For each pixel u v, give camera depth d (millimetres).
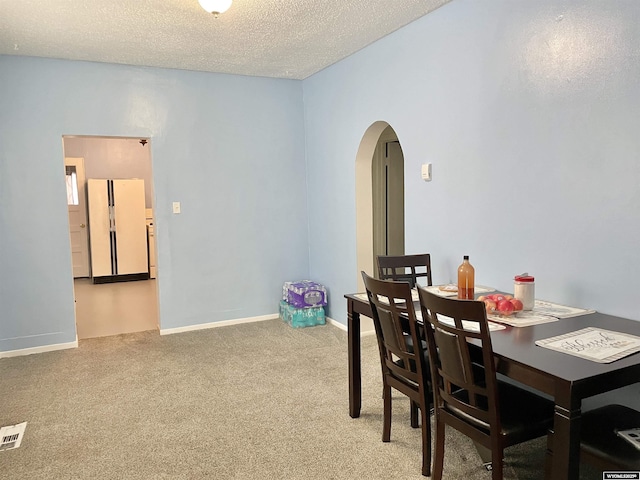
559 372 1495
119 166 8273
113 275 7898
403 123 3586
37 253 4164
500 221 2789
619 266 2162
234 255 4965
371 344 4164
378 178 5516
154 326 5008
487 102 2820
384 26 3488
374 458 2361
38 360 3943
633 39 2041
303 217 5277
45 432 2697
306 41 3801
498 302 2182
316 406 2959
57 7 3014
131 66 4418
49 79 4117
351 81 4230
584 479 2107
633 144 2072
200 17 3238
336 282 4777
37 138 4109
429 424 2178
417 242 3529
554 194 2447
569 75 2324
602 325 2023
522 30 2562
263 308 5152
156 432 2672
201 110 4719
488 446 1757
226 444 2521
